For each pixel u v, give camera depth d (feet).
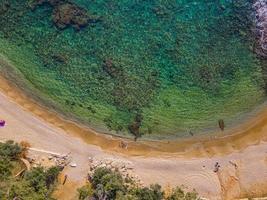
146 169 77.41
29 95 79.36
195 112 79.36
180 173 77.30
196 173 77.36
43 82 79.82
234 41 80.12
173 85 79.97
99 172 74.18
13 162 72.84
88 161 77.36
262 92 79.41
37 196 68.33
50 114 79.05
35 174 71.10
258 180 76.84
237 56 80.07
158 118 79.25
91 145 78.02
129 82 79.97
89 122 79.20
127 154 77.97
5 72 79.61
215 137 79.00
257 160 77.61
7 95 78.74
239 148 78.13
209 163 77.61
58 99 79.56
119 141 78.64
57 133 78.13
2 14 80.12
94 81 79.97
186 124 79.25
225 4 80.07
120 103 79.46
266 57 79.25
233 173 77.20
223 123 79.20
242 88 79.71
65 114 79.25
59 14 79.66
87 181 76.23
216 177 77.10
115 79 79.97
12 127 77.71
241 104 79.46
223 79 79.92
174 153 78.18
